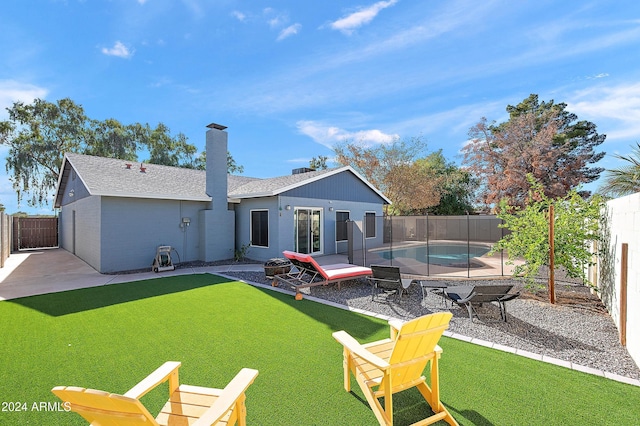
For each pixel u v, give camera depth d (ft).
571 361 12.94
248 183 56.39
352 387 11.03
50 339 15.39
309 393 10.67
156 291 25.12
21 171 79.25
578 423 9.07
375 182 90.58
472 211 94.53
